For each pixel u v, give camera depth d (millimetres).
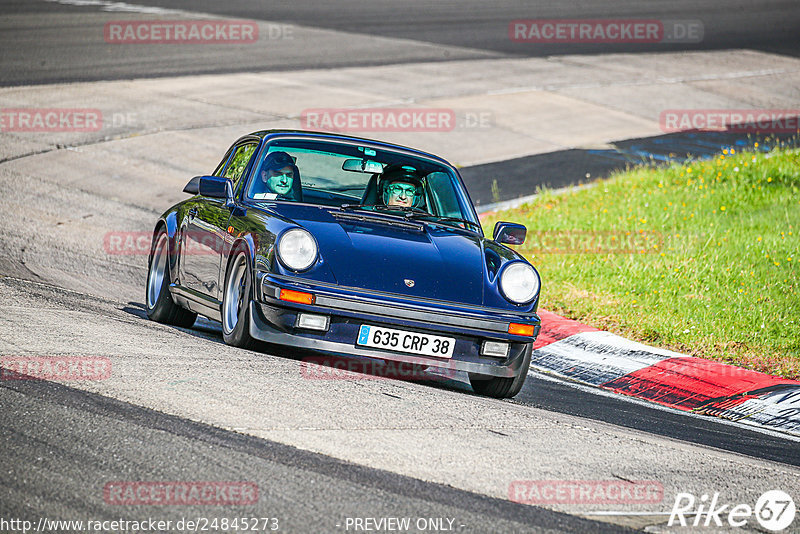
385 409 19656
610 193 52625
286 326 21875
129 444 15859
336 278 22094
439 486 15578
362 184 26656
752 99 85188
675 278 37531
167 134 59938
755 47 110438
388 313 21922
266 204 25016
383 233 24000
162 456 15477
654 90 86062
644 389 28047
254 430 17141
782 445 23188
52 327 23438
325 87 76438
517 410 21953
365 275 22312
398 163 27047
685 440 22031
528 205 50562
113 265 36156
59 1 107375
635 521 15211
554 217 47375
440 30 108000
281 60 85188
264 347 23719
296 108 69188
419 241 24062
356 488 15008
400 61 88812
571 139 68750
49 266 34000
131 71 75938
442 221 26203
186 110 66000
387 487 15211
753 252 40625
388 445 17281
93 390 18484
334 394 20250
